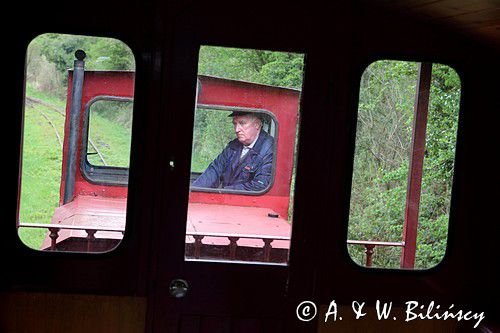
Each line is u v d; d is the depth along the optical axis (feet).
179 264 10.08
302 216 10.23
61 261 9.96
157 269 10.05
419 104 11.07
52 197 10.78
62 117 10.75
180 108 9.93
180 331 10.14
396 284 10.48
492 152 10.48
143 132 9.91
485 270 10.61
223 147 11.18
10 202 9.80
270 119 11.19
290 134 11.36
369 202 11.21
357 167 11.29
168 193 9.98
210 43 9.90
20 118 9.76
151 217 10.00
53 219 10.64
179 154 9.96
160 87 9.87
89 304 10.03
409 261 10.93
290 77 10.23
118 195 11.47
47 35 9.88
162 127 9.91
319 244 10.28
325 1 10.05
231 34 9.91
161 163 9.93
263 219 11.40
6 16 9.62
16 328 9.96
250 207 11.55
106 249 10.56
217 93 10.67
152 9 9.80
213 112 10.80
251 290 10.22
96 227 10.61
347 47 10.12
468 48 10.30
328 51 10.09
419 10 9.49
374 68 11.12
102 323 10.07
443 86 10.91
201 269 10.11
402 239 11.11
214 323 10.21
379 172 11.29
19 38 9.68
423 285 10.53
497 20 8.77
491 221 10.55
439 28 10.16
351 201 11.18
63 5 9.69
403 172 11.19
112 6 9.77
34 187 10.46
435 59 10.27
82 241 10.55
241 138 11.09
